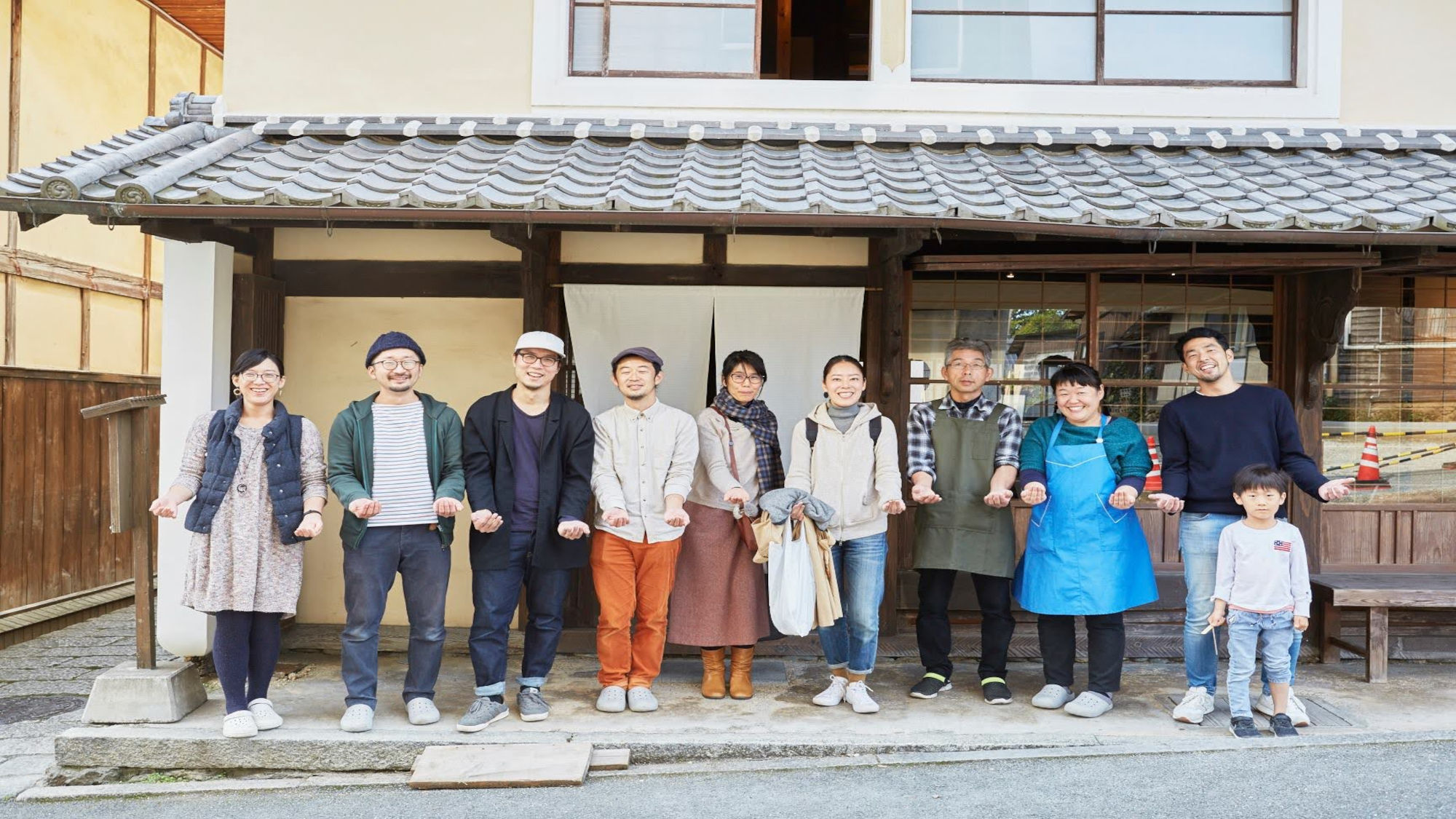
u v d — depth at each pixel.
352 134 5.66
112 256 8.83
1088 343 6.01
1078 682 5.42
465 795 4.00
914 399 6.04
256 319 5.57
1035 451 4.88
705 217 4.57
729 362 4.97
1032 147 5.71
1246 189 4.99
